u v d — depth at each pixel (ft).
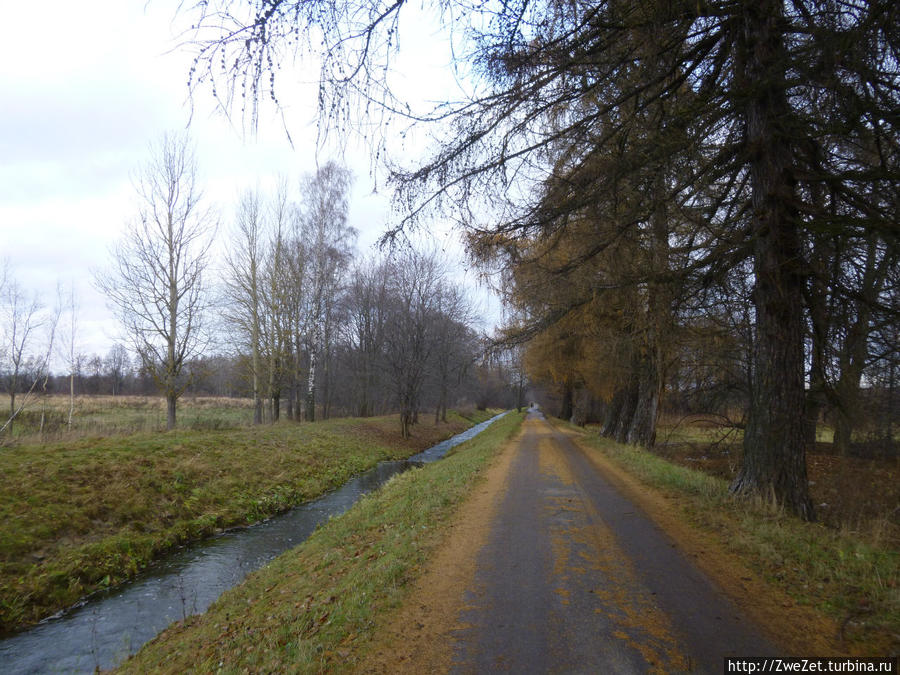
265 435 67.56
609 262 25.81
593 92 18.43
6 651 20.99
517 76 16.62
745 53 21.80
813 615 13.78
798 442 24.57
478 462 49.98
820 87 17.89
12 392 72.59
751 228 25.17
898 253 19.94
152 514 36.96
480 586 17.24
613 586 16.69
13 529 29.25
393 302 111.86
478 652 12.74
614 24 16.22
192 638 18.49
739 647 12.34
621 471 43.27
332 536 29.43
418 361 102.94
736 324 35.14
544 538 22.79
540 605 15.44
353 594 17.16
